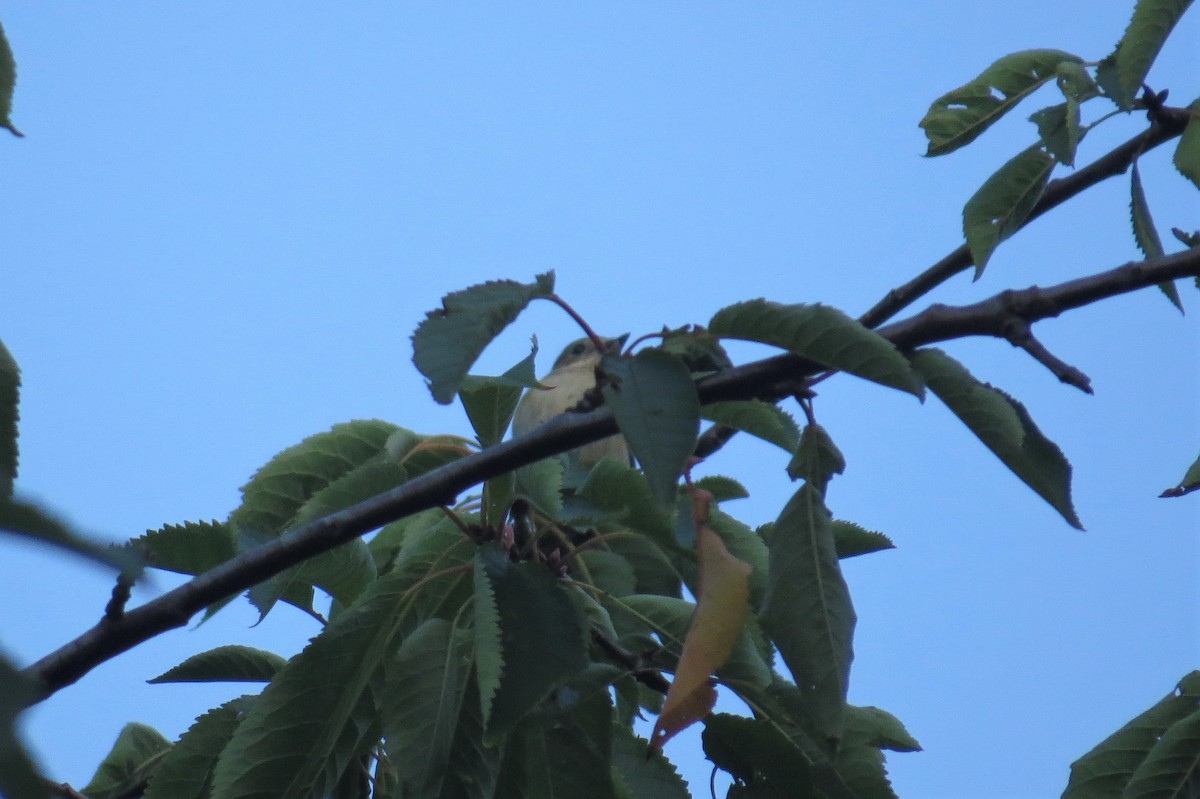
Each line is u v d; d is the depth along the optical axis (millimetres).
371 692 7098
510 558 7250
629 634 7742
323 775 6910
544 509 7227
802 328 5973
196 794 7473
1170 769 7469
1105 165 7680
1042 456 6164
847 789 7250
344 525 6551
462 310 5891
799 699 6988
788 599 6113
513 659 6113
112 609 6246
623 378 5793
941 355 6164
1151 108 7672
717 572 5559
